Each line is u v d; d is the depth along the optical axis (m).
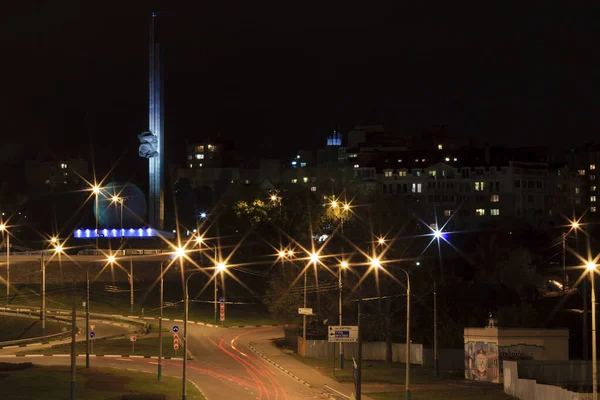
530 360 84.06
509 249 169.12
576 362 79.75
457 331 113.00
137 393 78.19
